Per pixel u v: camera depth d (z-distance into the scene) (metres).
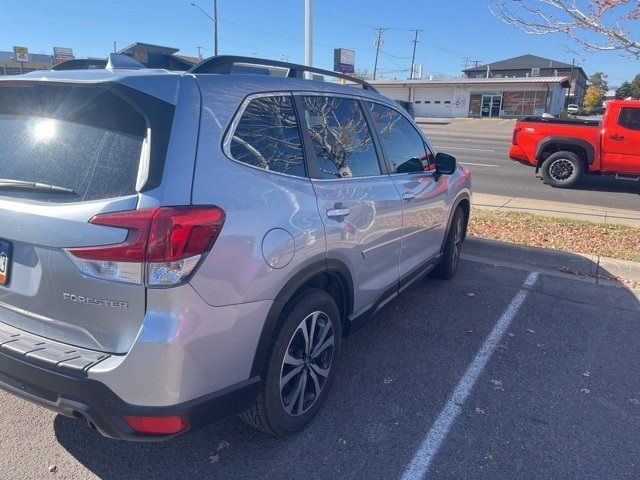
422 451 2.93
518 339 4.32
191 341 2.23
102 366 2.19
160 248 2.12
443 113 59.94
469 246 6.71
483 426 3.17
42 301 2.38
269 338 2.61
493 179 13.62
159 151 2.23
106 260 2.15
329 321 3.10
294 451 2.90
